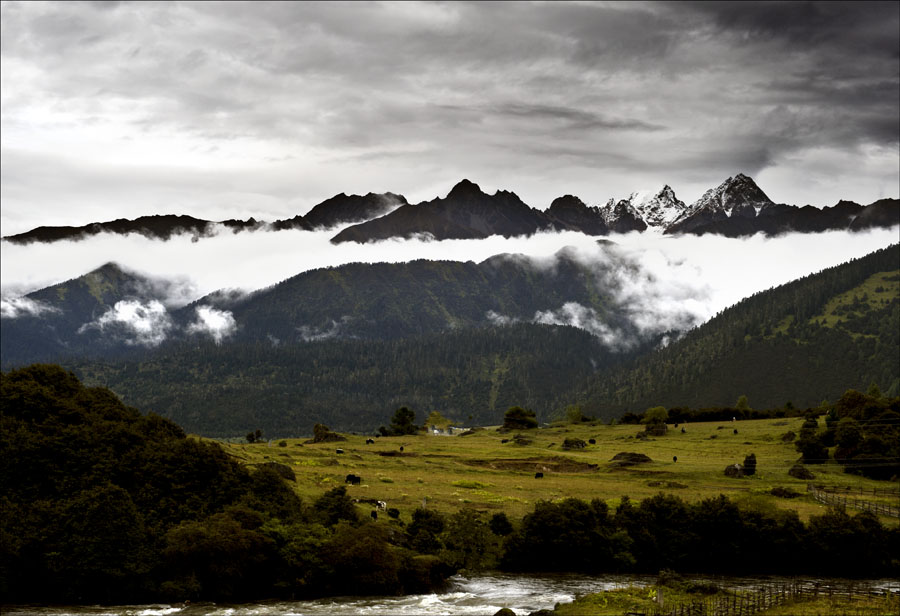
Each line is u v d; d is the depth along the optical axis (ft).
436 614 331.36
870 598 331.77
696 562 446.60
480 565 428.15
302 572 375.86
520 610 340.39
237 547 363.97
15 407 445.37
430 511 455.22
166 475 416.46
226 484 419.54
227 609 340.59
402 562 385.70
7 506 377.30
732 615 303.07
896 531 451.53
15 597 353.51
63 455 414.82
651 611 316.81
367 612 335.26
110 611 334.85
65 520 366.63
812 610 303.89
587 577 417.69
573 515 440.45
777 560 444.96
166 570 364.99
